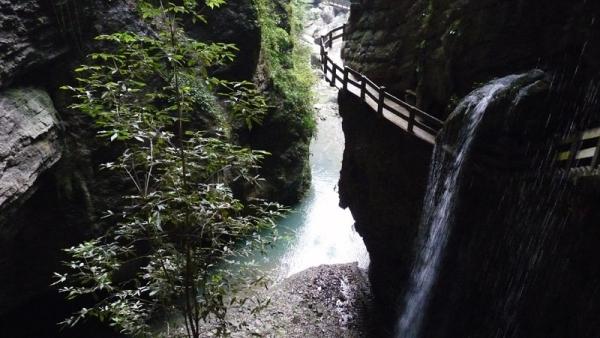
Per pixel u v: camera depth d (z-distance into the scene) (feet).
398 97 39.24
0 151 23.95
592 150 19.35
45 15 29.12
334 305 39.06
